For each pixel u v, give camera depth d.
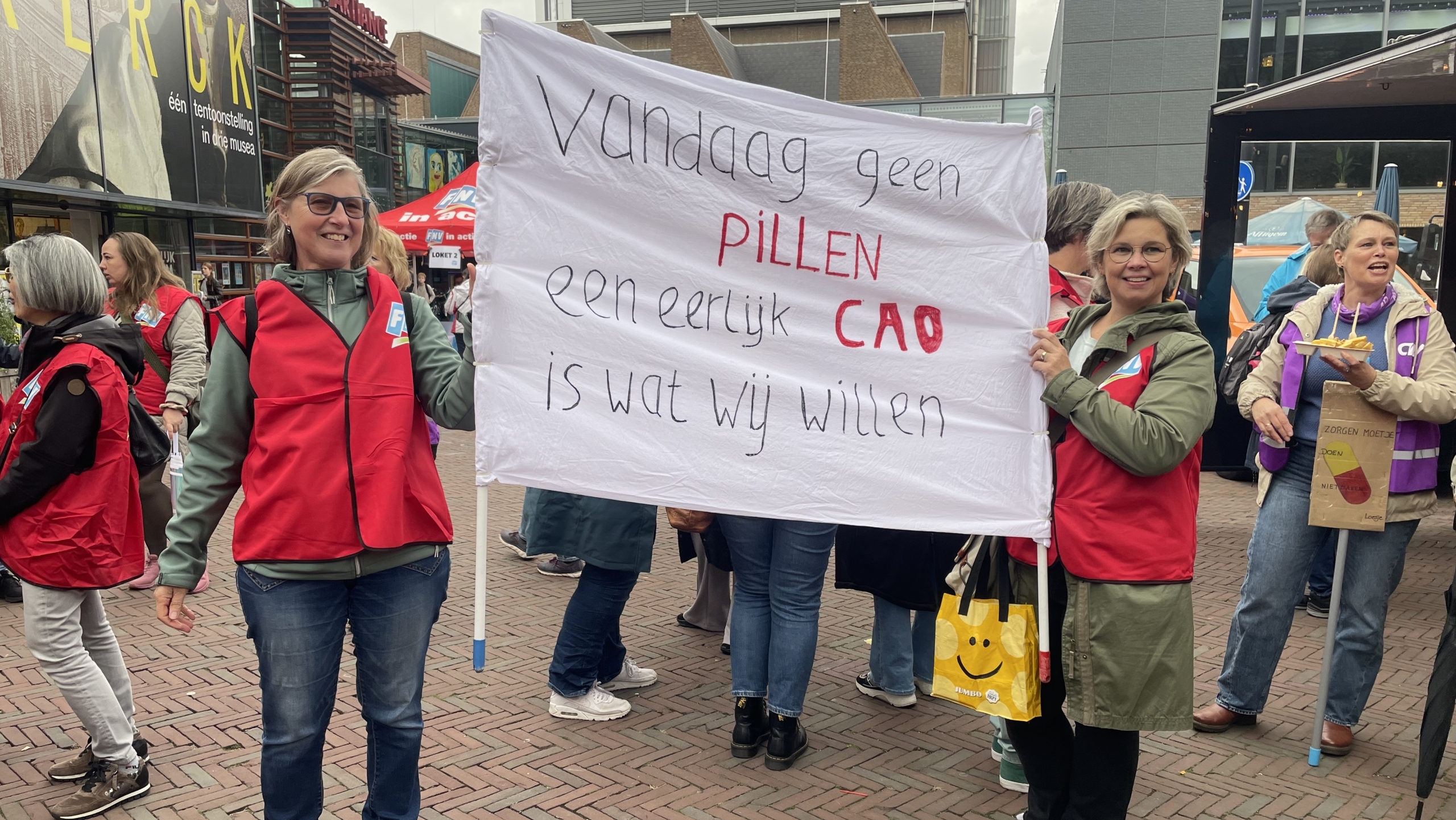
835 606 5.38
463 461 10.03
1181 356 2.45
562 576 5.87
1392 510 3.36
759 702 3.52
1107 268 2.59
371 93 24.44
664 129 2.66
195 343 5.25
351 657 4.36
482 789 3.21
